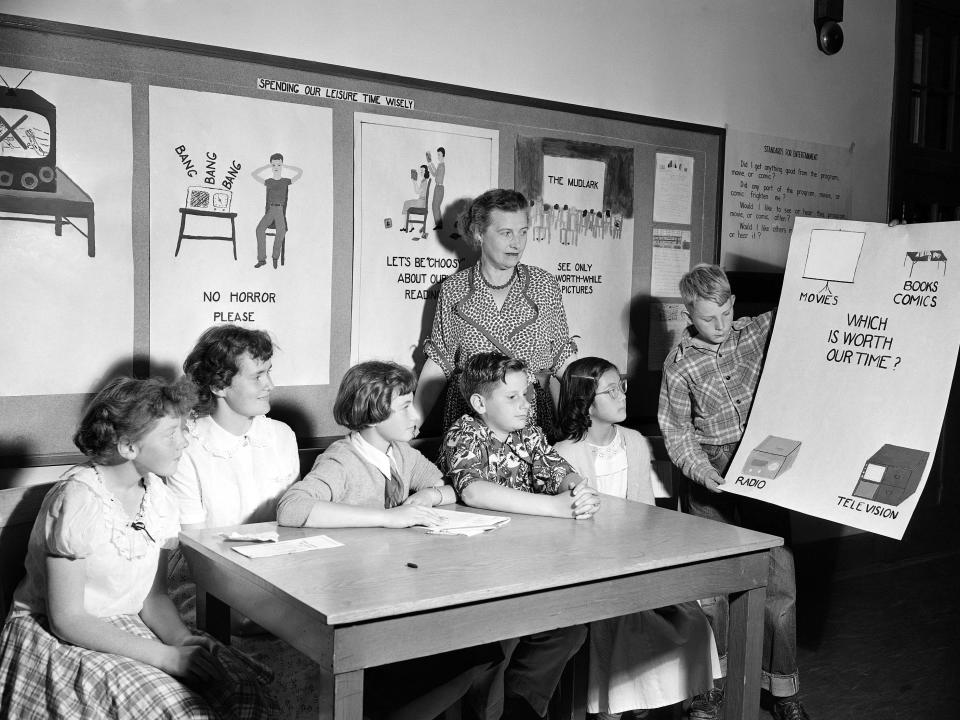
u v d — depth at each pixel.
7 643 1.98
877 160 4.48
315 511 2.14
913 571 4.46
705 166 3.87
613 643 2.51
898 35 4.47
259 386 2.37
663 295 3.79
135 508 2.07
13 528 2.11
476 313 2.92
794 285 3.01
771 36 4.05
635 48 3.64
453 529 2.14
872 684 3.10
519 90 3.35
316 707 2.29
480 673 2.17
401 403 2.30
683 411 3.05
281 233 2.86
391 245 3.08
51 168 2.48
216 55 2.71
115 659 1.84
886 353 2.75
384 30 3.03
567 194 3.47
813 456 2.79
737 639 2.21
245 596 1.85
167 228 2.67
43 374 2.51
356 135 2.98
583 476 2.69
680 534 2.17
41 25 2.43
